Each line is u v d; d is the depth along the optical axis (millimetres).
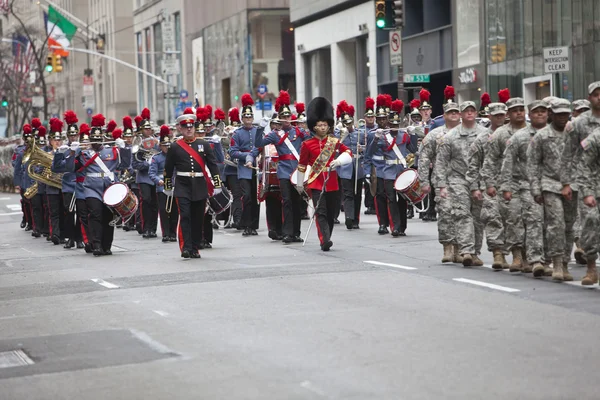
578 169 18953
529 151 20156
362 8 80188
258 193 31203
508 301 17906
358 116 84062
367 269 22688
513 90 60469
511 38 60312
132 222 38562
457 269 22297
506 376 12664
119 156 29000
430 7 70938
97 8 177750
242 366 13797
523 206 20797
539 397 11703
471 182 22312
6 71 142500
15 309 19719
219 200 28797
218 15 114312
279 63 105562
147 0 143625
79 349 15523
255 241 31000
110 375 13773
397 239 29562
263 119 30328
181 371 13734
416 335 15227
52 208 34281
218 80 115438
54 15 125688
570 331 15219
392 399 11789
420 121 35969
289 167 29719
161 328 16750
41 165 33406
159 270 24266
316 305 18141
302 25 91500
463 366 13227
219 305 18609
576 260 22500
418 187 28359
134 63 165125
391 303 18078
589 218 19078
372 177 30922
